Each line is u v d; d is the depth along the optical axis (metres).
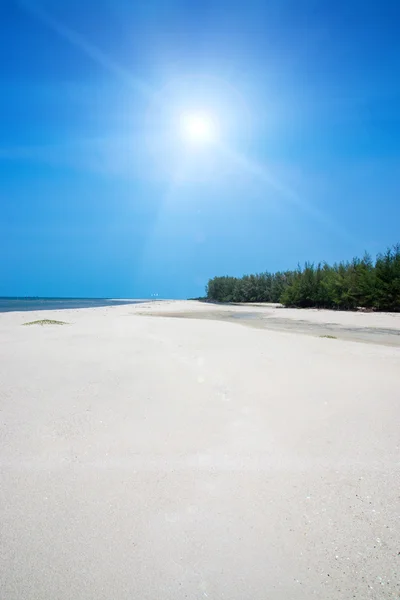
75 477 3.30
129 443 3.97
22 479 3.26
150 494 3.05
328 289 41.09
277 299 67.94
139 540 2.52
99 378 6.46
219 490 3.12
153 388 5.91
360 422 4.56
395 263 34.50
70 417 4.66
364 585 2.16
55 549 2.43
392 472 3.40
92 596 2.08
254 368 7.37
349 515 2.79
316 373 7.01
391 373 7.06
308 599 2.07
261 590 2.13
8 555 2.37
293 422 4.57
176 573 2.25
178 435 4.18
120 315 24.56
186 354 8.77
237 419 4.66
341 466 3.51
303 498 3.01
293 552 2.42
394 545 2.48
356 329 18.36
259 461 3.61
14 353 8.72
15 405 5.06
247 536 2.57
